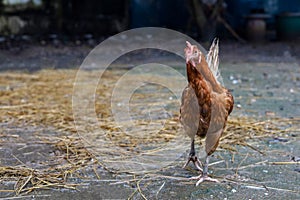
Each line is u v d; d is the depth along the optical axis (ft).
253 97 15.43
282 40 32.14
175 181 8.43
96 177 8.64
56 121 12.59
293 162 9.34
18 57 25.41
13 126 12.13
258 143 10.61
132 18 35.37
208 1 30.68
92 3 35.32
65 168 9.08
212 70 8.54
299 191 7.91
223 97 8.13
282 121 12.39
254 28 31.42
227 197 7.68
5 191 7.97
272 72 20.58
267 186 8.14
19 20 34.17
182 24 35.27
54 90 16.71
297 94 15.96
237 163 9.32
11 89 16.81
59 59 24.84
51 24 34.63
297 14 31.58
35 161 9.46
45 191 7.99
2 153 9.95
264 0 34.58
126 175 8.73
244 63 23.29
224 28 32.96
